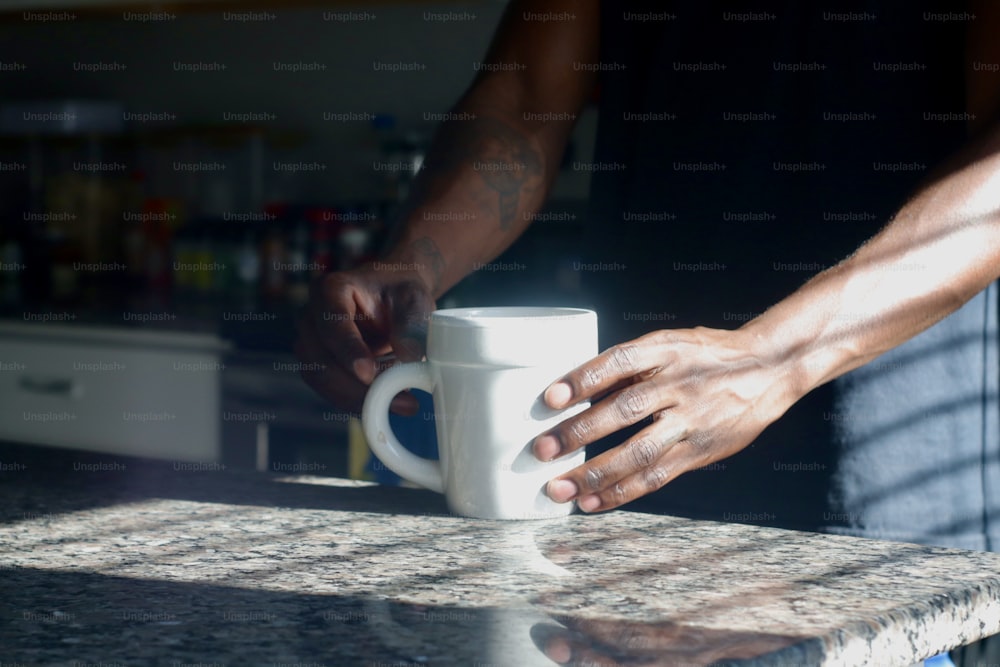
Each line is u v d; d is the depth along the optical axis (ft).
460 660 1.59
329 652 1.63
